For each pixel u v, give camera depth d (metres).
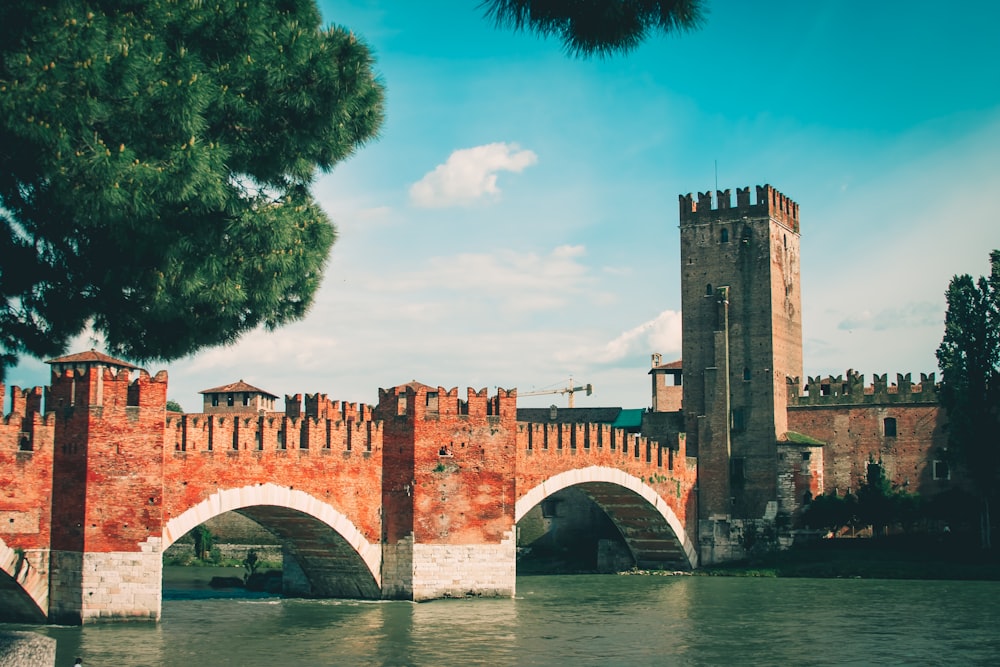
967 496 107.69
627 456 100.56
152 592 62.72
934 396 111.56
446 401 79.56
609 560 113.12
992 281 102.56
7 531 60.06
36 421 61.72
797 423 116.44
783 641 62.44
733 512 112.31
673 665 55.06
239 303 37.22
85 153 30.78
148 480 63.00
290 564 84.56
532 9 26.66
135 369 68.69
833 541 109.69
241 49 33.91
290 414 86.19
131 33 31.66
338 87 35.72
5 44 30.19
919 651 59.12
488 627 66.75
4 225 36.16
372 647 58.84
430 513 78.12
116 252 35.78
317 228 38.31
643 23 27.17
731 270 115.44
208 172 32.44
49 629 59.97
